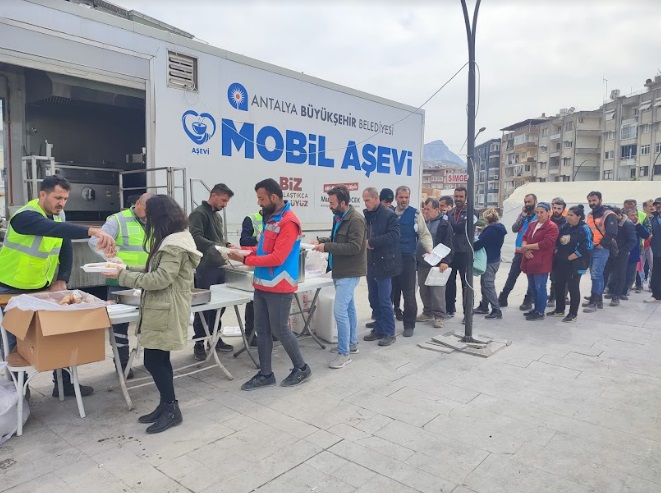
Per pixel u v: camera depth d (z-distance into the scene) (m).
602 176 55.94
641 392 3.76
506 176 75.75
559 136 62.84
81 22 4.67
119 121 6.98
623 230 7.04
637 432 3.10
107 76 4.89
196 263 3.07
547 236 5.88
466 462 2.71
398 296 5.98
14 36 4.23
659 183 20.80
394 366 4.31
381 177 8.98
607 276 7.63
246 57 6.27
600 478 2.56
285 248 3.53
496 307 6.17
